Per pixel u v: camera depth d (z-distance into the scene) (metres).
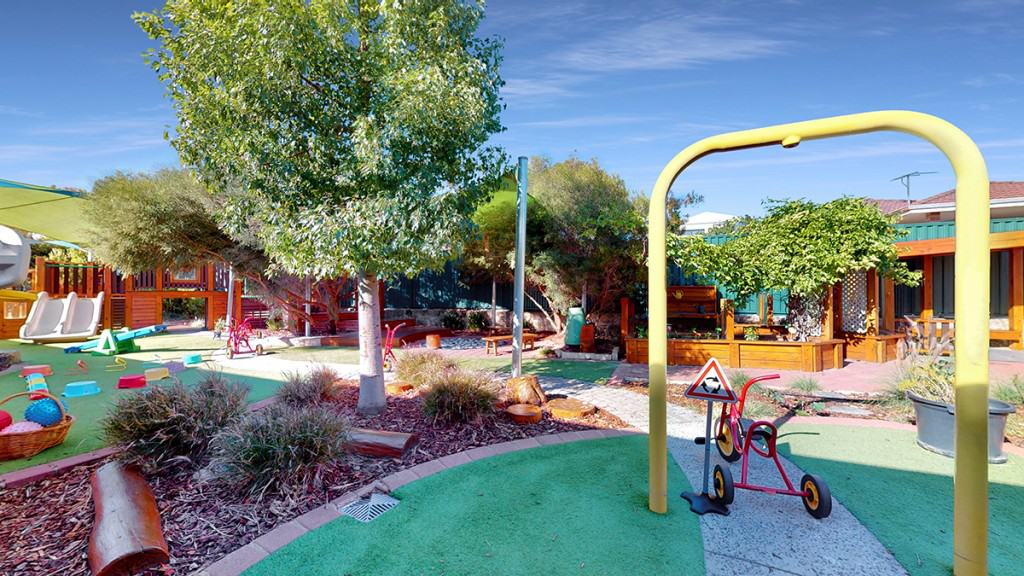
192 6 5.08
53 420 4.59
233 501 3.45
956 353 2.52
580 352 10.88
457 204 5.39
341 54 5.27
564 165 12.29
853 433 5.31
